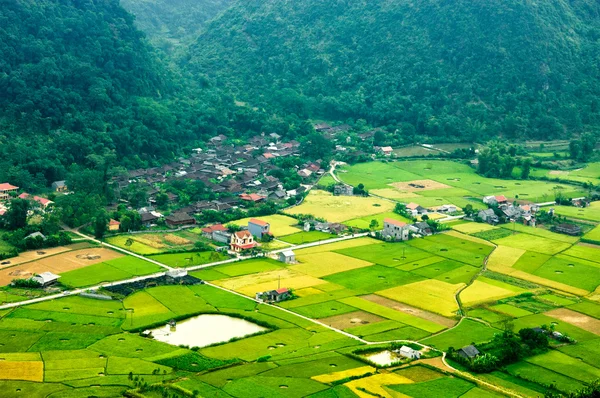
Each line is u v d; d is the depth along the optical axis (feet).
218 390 431.43
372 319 565.94
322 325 549.54
